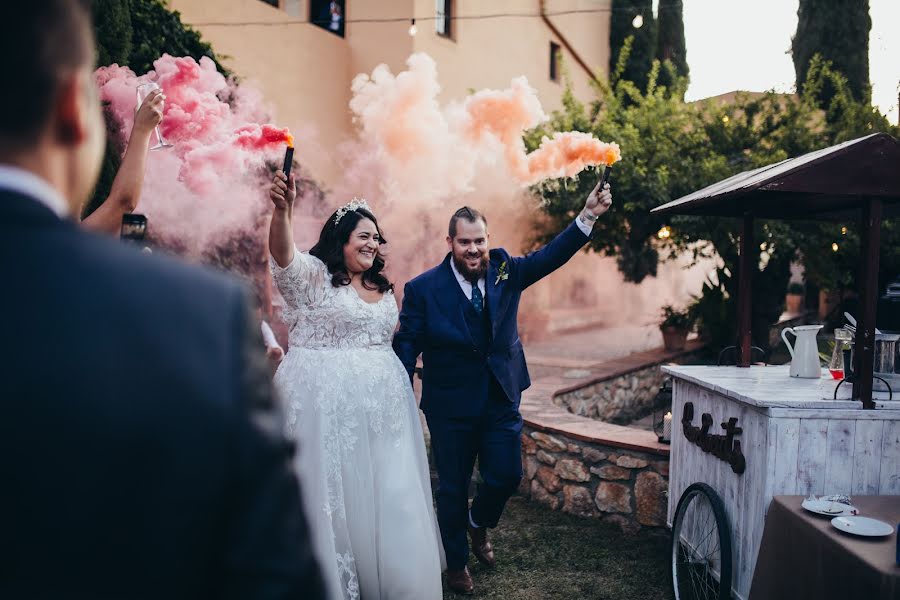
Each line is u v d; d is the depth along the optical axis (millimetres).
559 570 3385
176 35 6887
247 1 9008
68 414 517
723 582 2648
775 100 9281
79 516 508
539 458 4387
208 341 590
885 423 2539
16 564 497
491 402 3225
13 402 511
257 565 565
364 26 10594
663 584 3232
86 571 508
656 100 9734
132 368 546
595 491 4039
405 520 2711
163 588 527
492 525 3375
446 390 3193
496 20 12117
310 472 2664
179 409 548
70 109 621
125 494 520
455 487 3170
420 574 2689
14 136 584
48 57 589
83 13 635
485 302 3225
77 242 589
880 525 2064
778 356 11195
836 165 2559
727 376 3203
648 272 14023
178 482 534
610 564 3449
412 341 3258
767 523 2416
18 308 536
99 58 4582
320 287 2818
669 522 3453
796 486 2512
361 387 2752
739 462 2678
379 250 2996
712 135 9367
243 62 8992
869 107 9055
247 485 575
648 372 8797
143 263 608
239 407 581
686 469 3256
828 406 2504
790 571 2242
